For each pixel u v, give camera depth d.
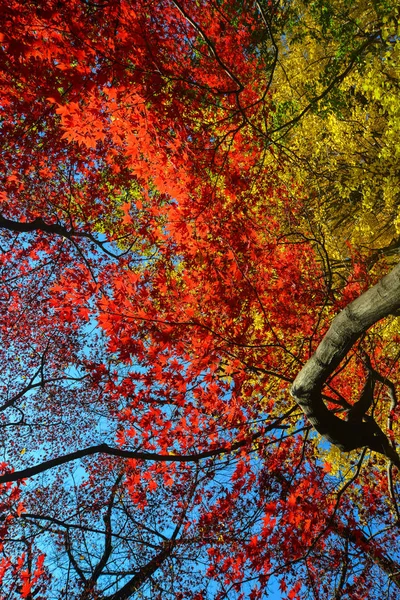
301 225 7.50
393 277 3.01
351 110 7.48
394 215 7.98
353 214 9.22
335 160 7.99
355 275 6.37
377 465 7.15
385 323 7.41
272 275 6.38
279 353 6.57
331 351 3.82
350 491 7.45
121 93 4.33
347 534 5.83
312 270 6.72
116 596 8.70
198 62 5.86
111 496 10.59
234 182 5.71
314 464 6.24
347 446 4.81
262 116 6.25
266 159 7.14
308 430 5.68
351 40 5.31
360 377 7.69
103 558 9.82
